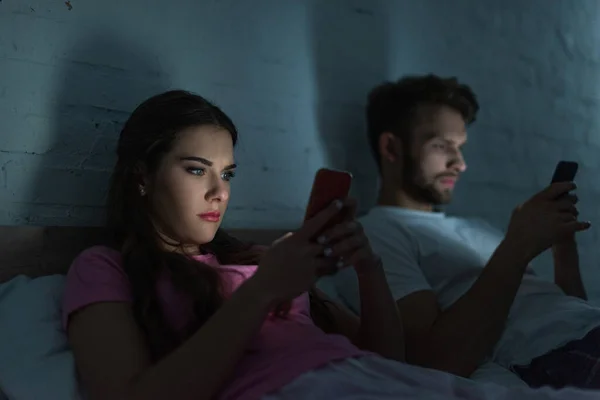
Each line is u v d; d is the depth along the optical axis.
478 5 2.02
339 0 1.68
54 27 1.21
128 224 1.03
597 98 2.36
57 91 1.21
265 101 1.52
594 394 0.78
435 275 1.47
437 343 1.23
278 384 0.80
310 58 1.61
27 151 1.17
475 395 0.80
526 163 2.11
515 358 1.20
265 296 0.82
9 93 1.16
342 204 0.85
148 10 1.33
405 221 1.52
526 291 1.39
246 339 0.80
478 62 2.00
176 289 0.95
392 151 1.61
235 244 1.20
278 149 1.54
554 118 2.21
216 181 1.04
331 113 1.65
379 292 1.08
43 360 0.90
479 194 1.96
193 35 1.40
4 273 1.08
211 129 1.04
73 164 1.22
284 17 1.57
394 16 1.80
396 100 1.61
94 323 0.85
